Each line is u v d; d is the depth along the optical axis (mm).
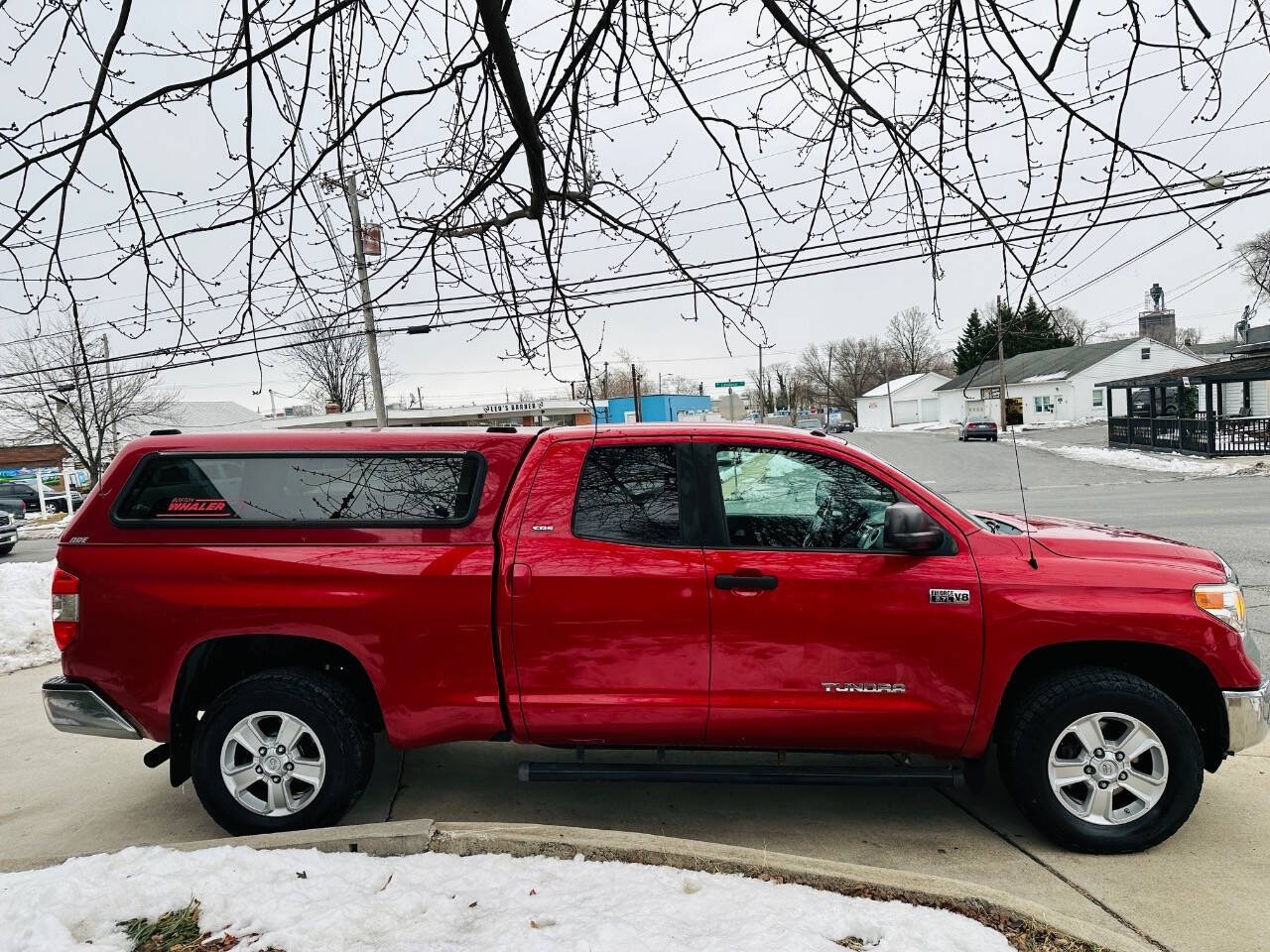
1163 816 3480
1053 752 3516
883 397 78250
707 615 3574
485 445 3861
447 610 3631
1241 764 4496
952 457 33156
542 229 3410
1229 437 26406
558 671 3625
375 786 4371
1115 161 2953
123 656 3674
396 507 3781
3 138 2787
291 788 3695
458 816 4000
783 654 3576
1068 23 2602
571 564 3627
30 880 3027
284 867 3029
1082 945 2627
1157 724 3461
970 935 2594
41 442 39125
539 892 2854
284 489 3797
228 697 3641
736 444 3801
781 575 3578
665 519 3721
